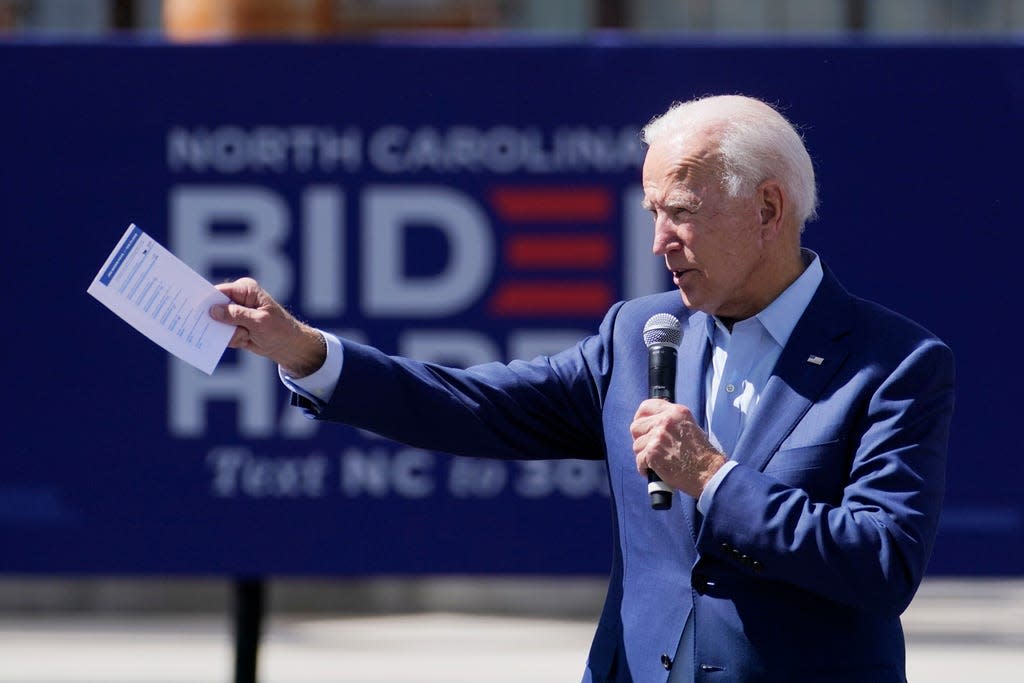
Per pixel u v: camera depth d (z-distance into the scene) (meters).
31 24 28.67
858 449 7.63
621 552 8.30
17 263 16.59
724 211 7.81
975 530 15.99
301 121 16.69
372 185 16.66
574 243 16.58
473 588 30.20
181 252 16.66
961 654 25.64
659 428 7.54
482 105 16.62
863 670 7.70
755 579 7.73
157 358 16.55
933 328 16.20
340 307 16.66
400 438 8.62
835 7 29.33
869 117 16.30
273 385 16.52
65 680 23.91
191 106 16.70
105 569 16.47
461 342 16.62
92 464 16.50
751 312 8.15
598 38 16.61
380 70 16.64
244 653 17.11
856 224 16.27
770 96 16.41
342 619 29.62
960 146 16.23
